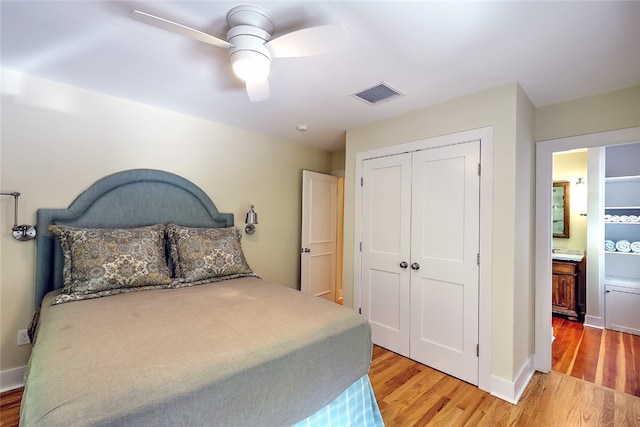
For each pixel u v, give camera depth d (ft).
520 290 7.30
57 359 3.61
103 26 5.10
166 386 3.24
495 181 7.15
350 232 10.58
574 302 12.36
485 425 6.02
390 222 9.36
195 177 9.72
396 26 4.93
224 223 10.24
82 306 5.66
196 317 5.14
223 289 7.07
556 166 14.30
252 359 3.90
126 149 8.36
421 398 6.90
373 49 5.62
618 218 12.09
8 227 6.81
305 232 12.54
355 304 10.30
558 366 8.58
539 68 6.28
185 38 5.43
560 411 6.47
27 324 7.01
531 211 8.17
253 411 3.78
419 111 8.67
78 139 7.61
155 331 4.52
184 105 8.69
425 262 8.45
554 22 4.76
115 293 6.51
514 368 6.89
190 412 3.26
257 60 4.90
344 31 4.43
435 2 4.35
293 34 4.55
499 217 7.07
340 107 8.63
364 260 10.09
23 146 6.93
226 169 10.50
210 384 3.45
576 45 5.41
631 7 4.37
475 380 7.39
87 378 3.22
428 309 8.38
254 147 11.30
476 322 7.41
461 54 5.77
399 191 9.14
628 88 7.06
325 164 14.12
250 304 5.90
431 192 8.35
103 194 7.89
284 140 12.33
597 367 8.50
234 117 9.66
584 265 12.74
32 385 3.15
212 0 4.42
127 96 8.11
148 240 7.43
